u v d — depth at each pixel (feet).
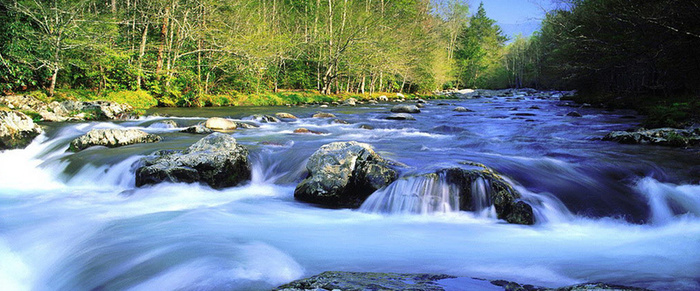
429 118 57.16
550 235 14.62
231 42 76.02
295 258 11.97
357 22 102.58
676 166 22.15
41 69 56.59
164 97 69.15
